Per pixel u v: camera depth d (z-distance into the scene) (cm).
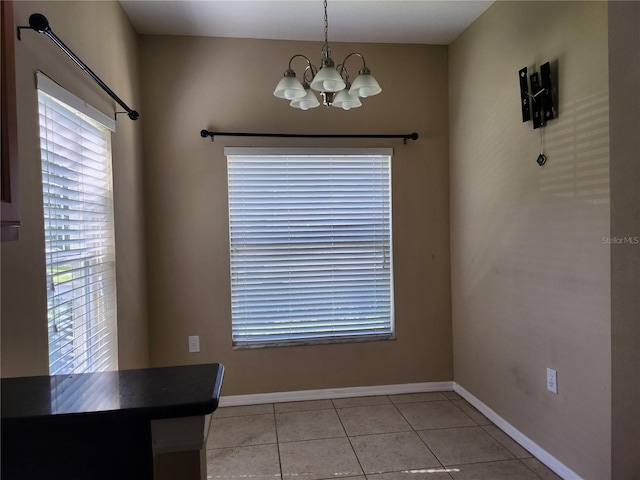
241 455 220
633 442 168
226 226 281
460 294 292
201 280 281
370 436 238
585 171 177
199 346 282
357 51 291
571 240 186
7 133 104
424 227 301
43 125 144
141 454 72
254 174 284
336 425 253
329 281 295
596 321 173
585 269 178
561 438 195
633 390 168
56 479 71
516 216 225
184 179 277
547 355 203
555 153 194
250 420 260
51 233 149
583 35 176
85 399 73
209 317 282
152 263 276
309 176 289
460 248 289
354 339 296
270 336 291
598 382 173
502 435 238
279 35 277
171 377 83
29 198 130
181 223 278
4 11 103
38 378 83
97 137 197
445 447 225
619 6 165
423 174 299
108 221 209
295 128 285
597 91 170
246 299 288
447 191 303
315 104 195
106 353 205
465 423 253
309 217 290
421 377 304
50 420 68
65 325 160
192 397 73
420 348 304
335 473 203
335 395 295
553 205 196
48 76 145
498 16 237
